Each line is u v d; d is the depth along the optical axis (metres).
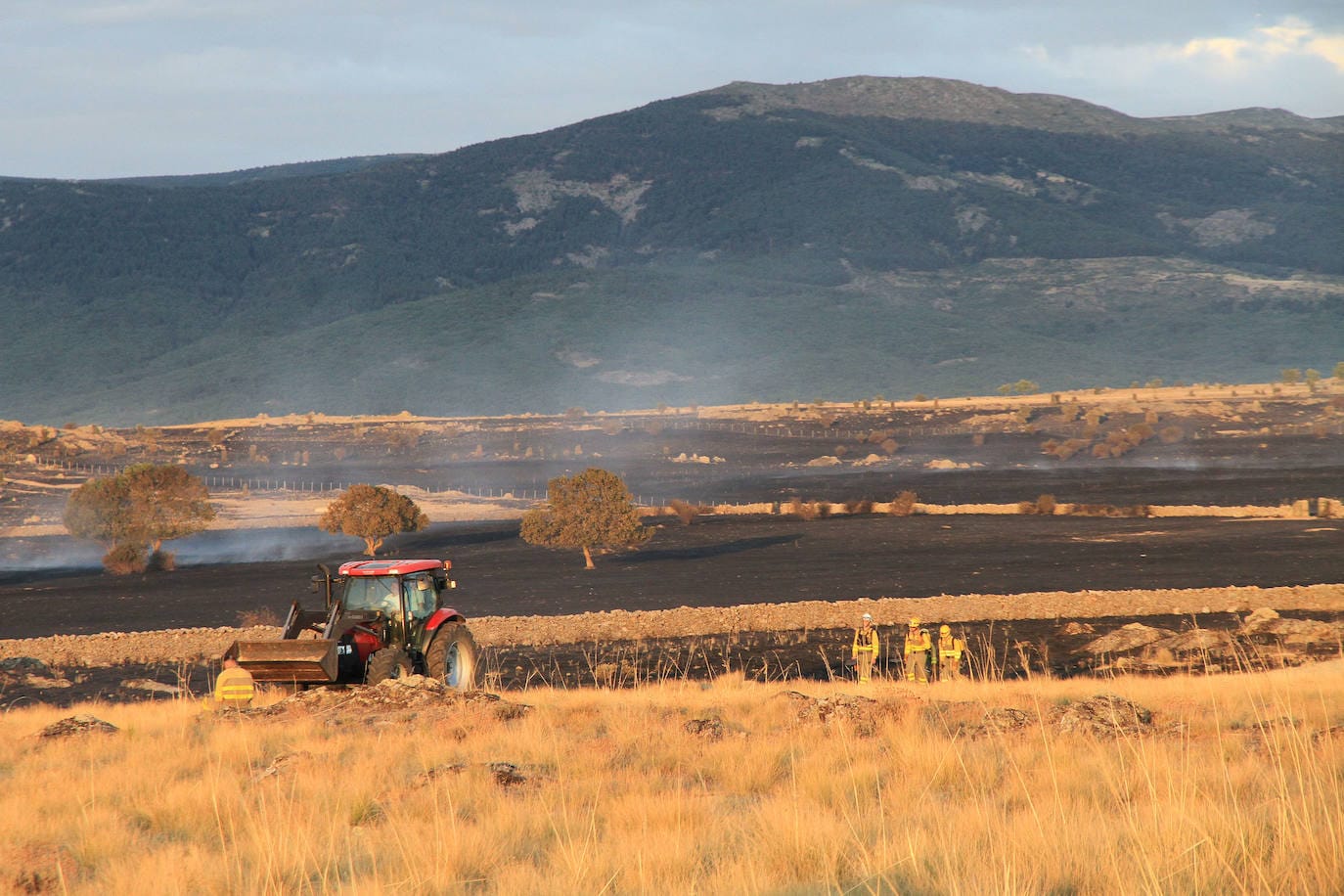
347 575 82.75
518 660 168.88
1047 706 69.31
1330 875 26.28
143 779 52.69
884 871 29.70
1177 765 43.19
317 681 79.25
